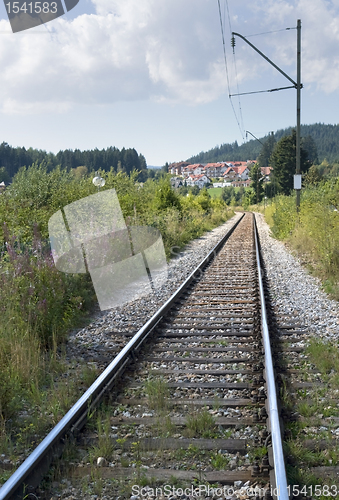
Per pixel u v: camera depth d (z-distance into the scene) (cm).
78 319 693
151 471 310
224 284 1020
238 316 729
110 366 464
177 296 870
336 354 530
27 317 577
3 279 588
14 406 400
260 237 2378
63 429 341
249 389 445
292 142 7644
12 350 486
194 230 2412
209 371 490
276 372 470
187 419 377
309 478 295
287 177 7731
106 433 350
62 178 1692
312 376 474
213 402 413
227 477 300
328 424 372
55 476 303
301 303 828
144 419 385
